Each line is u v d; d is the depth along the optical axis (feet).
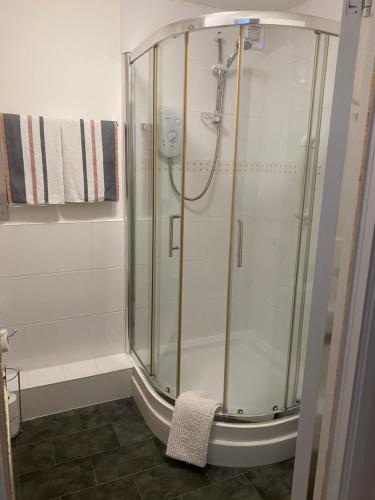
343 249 2.40
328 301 2.54
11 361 6.98
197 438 5.60
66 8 6.23
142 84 6.50
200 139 7.30
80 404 7.12
